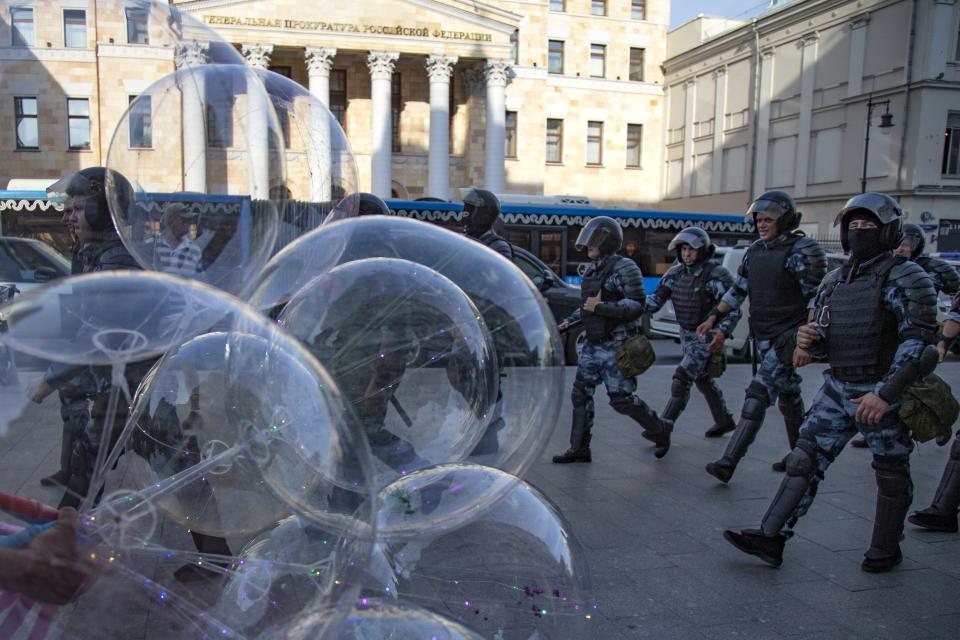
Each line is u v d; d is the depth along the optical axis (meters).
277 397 1.39
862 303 3.10
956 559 3.37
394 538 1.69
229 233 2.07
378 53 28.27
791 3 28.44
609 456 5.08
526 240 14.38
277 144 2.13
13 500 1.17
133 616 1.23
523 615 1.64
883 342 3.08
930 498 4.35
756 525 3.74
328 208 2.68
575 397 4.89
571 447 4.90
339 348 1.78
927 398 3.07
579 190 35.81
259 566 1.37
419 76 31.08
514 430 1.98
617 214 14.94
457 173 31.92
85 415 1.25
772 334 4.38
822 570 3.21
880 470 3.20
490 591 1.66
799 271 4.26
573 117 35.47
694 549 3.42
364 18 28.09
